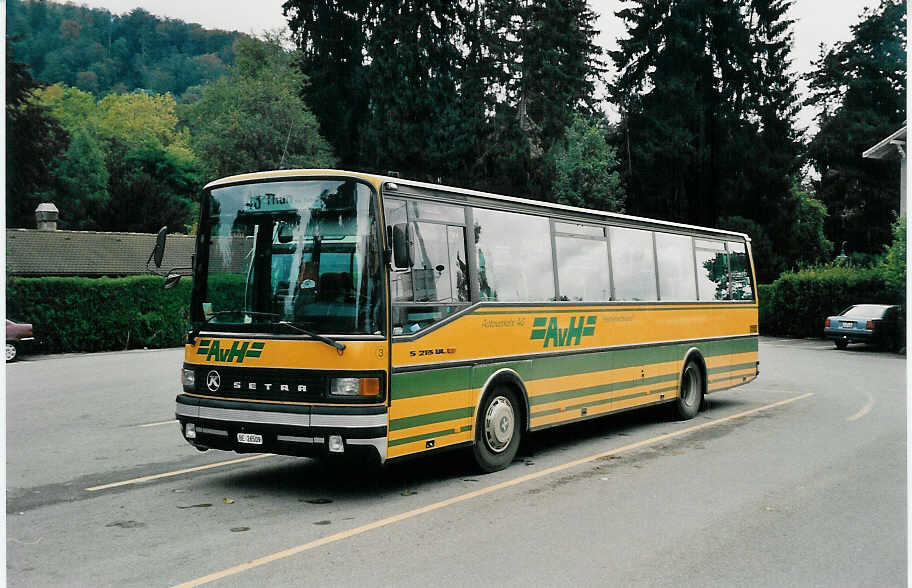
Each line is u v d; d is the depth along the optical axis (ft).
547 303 33.24
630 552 20.35
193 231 205.77
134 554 20.06
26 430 39.81
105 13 327.67
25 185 170.30
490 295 30.27
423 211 27.40
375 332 24.89
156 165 245.24
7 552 20.24
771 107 184.96
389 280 25.50
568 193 168.86
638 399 39.75
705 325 46.34
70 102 261.85
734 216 181.06
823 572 19.04
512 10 180.65
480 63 182.91
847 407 49.34
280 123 190.80
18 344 87.97
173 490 27.14
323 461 32.19
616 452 34.45
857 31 219.61
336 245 25.49
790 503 25.45
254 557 19.81
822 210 200.85
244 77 230.48
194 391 27.02
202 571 18.74
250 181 27.04
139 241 146.20
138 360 87.45
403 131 174.81
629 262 39.73
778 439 37.65
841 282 119.14
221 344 26.40
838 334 101.09
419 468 30.86
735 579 18.49
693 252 45.91
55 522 23.07
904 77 211.00
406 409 25.88
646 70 191.62
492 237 30.73
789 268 184.24
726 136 185.78
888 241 213.05
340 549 20.48
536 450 35.04
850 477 29.30
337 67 201.77
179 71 339.57
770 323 130.21
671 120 183.42
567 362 34.40
